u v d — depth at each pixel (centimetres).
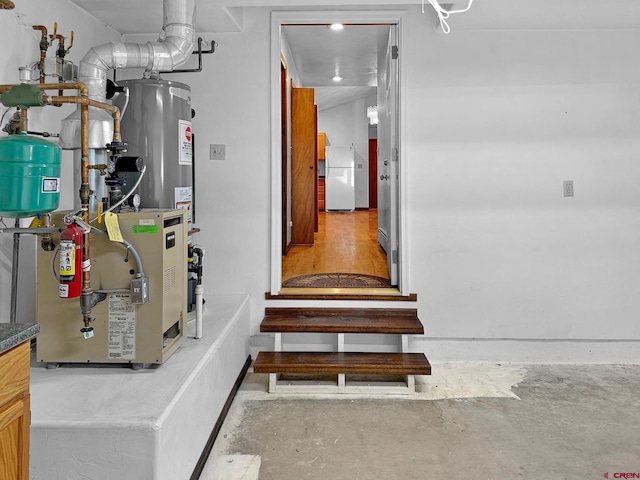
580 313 337
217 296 341
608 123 331
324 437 237
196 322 240
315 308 339
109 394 178
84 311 187
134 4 282
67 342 199
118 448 157
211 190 342
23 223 229
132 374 196
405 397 284
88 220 190
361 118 1215
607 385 300
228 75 337
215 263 344
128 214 196
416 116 333
